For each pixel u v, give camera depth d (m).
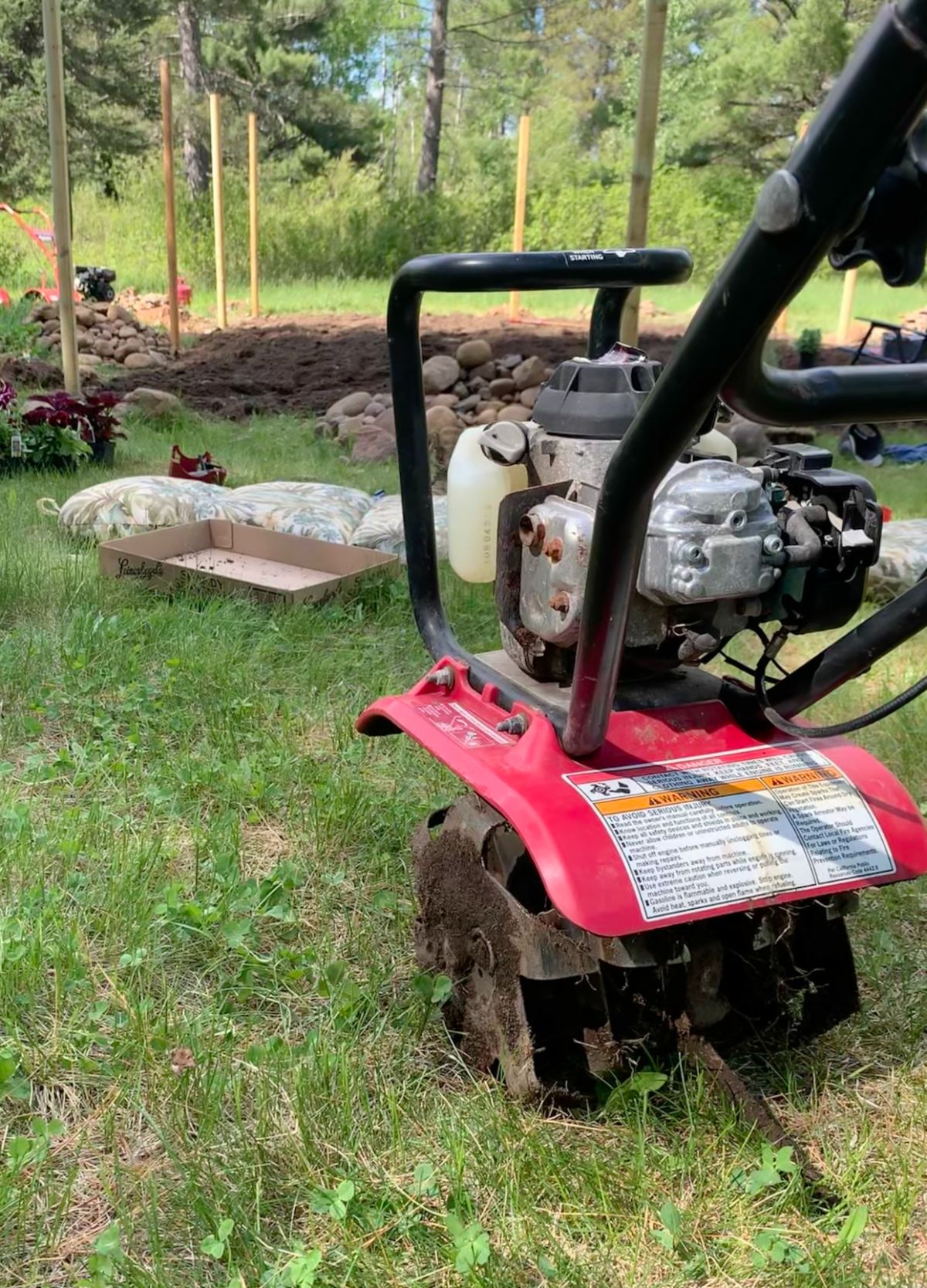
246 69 34.97
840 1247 1.85
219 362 13.12
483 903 2.25
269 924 2.81
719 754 2.25
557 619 2.13
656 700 2.32
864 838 2.16
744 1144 2.05
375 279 23.20
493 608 4.90
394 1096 2.19
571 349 12.12
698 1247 1.92
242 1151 2.06
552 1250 1.89
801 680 2.23
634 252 2.23
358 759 3.59
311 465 7.91
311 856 3.10
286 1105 2.20
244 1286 1.82
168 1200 2.00
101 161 29.11
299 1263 1.83
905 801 2.26
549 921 2.20
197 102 31.48
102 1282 1.79
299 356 13.14
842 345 12.71
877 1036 2.47
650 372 2.21
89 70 28.05
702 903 2.01
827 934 2.38
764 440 8.08
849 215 1.31
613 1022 2.19
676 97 32.06
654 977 2.23
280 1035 2.41
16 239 22.86
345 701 4.02
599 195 23.77
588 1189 2.01
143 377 11.91
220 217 15.44
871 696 4.12
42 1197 2.01
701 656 2.19
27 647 4.27
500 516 2.24
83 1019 2.41
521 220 11.91
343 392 11.12
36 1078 2.27
